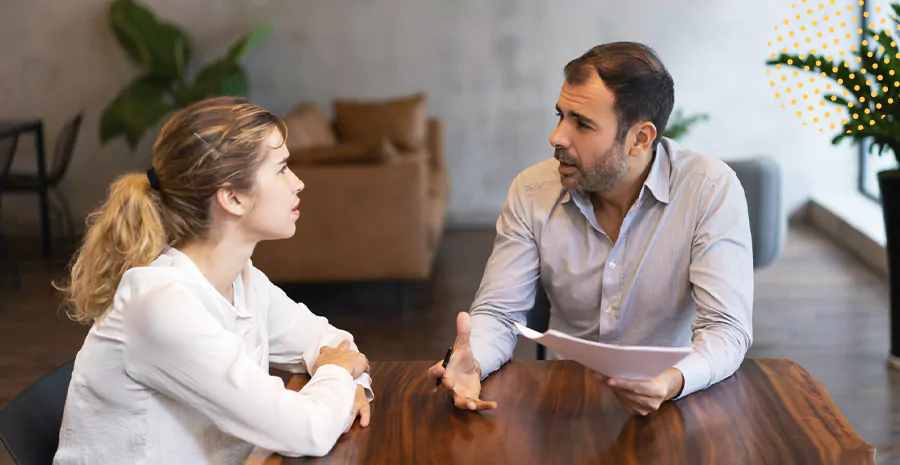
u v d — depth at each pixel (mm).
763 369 1911
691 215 2131
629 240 2191
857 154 6844
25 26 6984
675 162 2162
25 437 1707
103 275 1646
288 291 5613
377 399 1820
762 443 1587
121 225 1642
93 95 7070
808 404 1734
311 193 5035
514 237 2273
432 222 5406
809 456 1540
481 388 1861
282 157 1695
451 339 4691
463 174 7176
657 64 1996
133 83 6777
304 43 7051
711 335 1938
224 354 1585
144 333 1585
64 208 6809
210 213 1664
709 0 6781
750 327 2037
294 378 1931
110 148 7141
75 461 1680
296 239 5094
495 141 7121
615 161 2010
